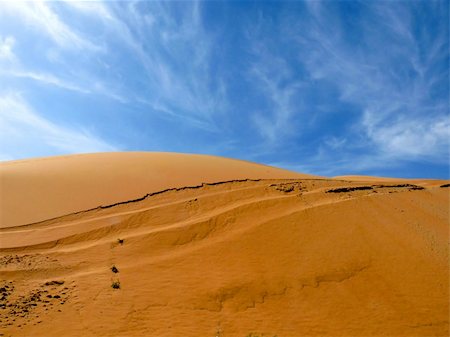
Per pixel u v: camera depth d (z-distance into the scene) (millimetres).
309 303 14961
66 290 14336
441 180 34219
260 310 14391
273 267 16859
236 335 12617
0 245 16984
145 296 14336
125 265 16438
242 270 16484
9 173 23688
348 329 13539
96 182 23438
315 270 16812
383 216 22172
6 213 19312
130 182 23609
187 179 24469
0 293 13758
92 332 12117
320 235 19375
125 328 12461
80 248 17469
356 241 19125
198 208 21469
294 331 13188
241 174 26312
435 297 15656
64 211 20094
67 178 23812
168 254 17531
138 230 19281
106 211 20516
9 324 12141
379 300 15367
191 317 13477
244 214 20797
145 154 32188
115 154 32406
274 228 19641
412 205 24766
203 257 17328
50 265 15977
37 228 18656
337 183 26719
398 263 17719
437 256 18609
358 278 16625
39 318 12602
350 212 21906
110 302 13773
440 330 13812
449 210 25453
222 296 14828
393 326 13875
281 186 24594
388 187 27656
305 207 22141
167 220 20156
